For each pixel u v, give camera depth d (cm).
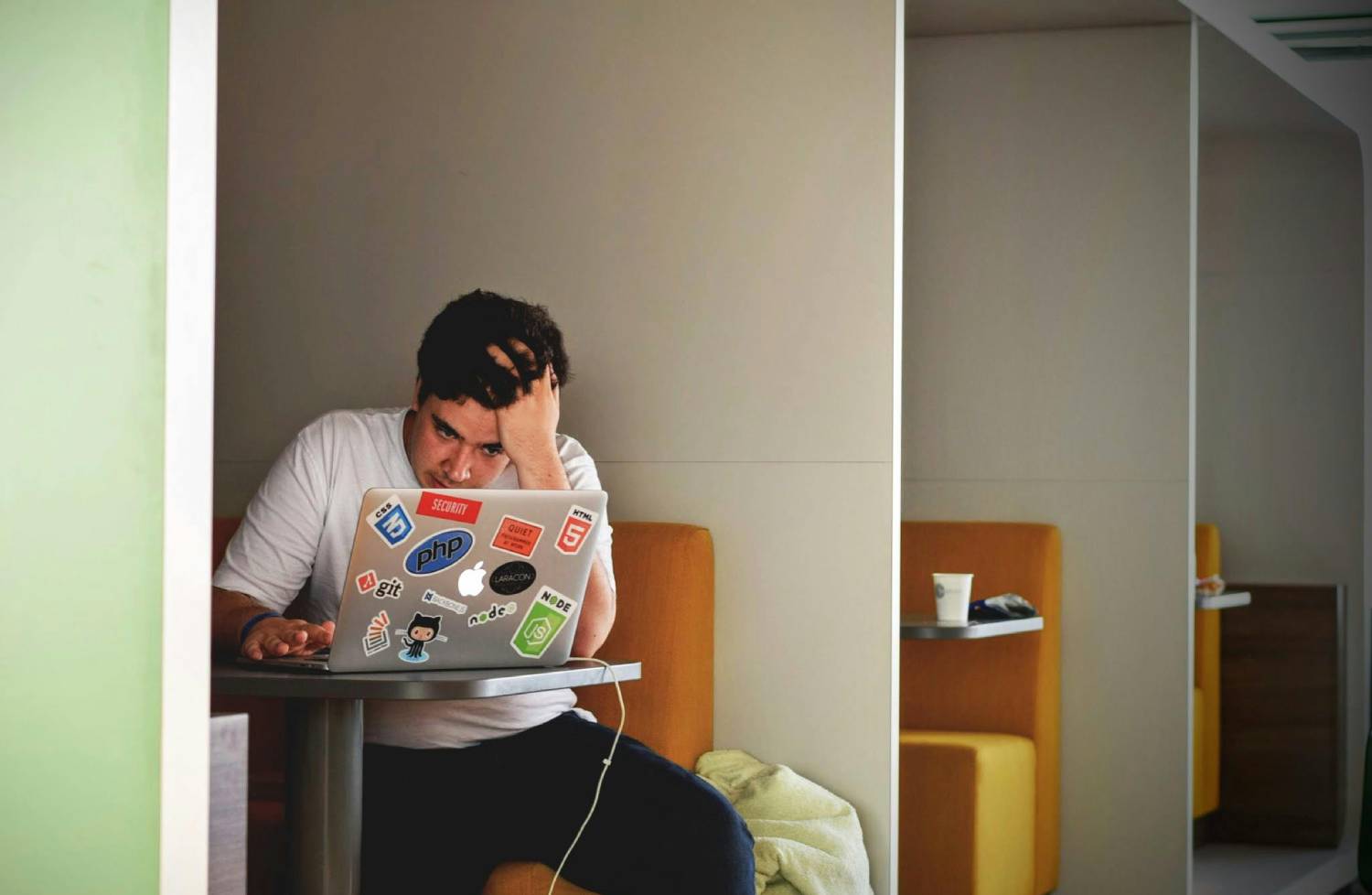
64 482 131
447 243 333
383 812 244
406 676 194
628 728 292
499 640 206
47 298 130
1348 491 567
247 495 347
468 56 332
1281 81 494
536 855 239
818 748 303
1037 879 392
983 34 427
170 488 135
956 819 344
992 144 427
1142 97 417
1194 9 402
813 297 307
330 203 342
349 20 340
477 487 266
